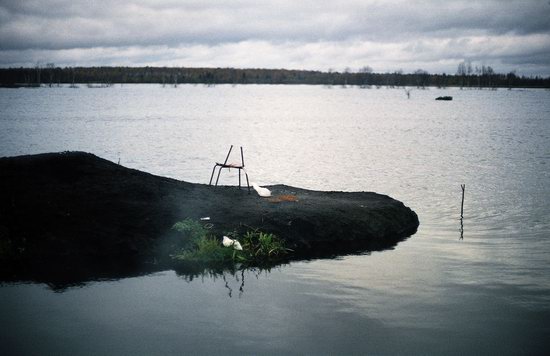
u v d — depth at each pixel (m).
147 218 14.89
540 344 9.20
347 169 35.88
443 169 35.62
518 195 25.64
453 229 18.22
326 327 9.84
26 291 11.58
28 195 14.98
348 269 13.38
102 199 15.29
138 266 13.37
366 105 157.12
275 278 12.66
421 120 93.00
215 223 15.11
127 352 8.84
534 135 62.97
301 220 15.72
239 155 44.59
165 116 101.12
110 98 186.75
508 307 10.82
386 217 17.53
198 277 12.69
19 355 8.70
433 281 12.45
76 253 13.79
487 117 100.25
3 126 72.38
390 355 8.79
